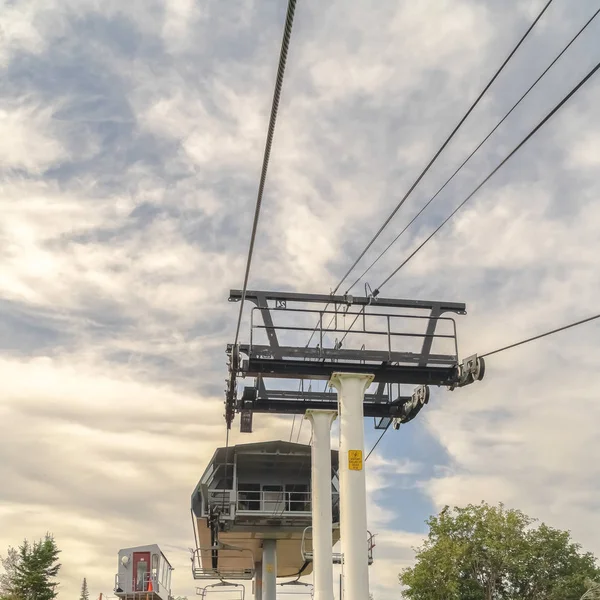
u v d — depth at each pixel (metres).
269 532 35.97
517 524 52.56
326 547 25.77
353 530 21.17
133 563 45.66
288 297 22.92
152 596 44.84
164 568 48.97
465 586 52.25
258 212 14.24
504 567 52.59
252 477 36.34
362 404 22.23
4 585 72.94
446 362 23.06
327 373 23.08
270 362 22.81
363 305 23.06
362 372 22.95
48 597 72.81
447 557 51.09
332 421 27.44
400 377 23.09
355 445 21.80
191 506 39.22
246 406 27.59
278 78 10.23
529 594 52.47
